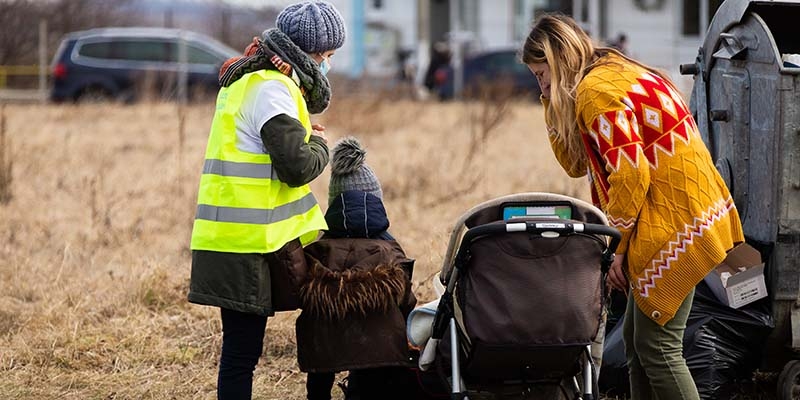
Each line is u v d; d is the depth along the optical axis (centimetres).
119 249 1645
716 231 827
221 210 844
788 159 916
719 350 958
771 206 931
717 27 1013
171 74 4453
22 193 2139
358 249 880
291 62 851
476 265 805
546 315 790
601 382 1026
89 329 1223
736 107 978
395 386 962
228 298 842
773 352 977
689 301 852
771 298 948
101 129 3347
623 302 1059
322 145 862
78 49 4647
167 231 1773
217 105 871
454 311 834
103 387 1081
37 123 3441
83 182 2158
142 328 1219
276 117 828
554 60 839
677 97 835
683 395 853
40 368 1124
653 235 823
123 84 4606
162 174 2295
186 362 1151
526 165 2503
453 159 2502
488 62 4925
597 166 840
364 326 874
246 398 862
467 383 857
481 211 825
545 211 826
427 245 1511
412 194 2080
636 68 832
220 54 4659
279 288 856
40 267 1491
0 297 1357
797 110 912
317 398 986
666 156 820
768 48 927
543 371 831
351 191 915
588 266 804
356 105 3547
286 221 855
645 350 864
